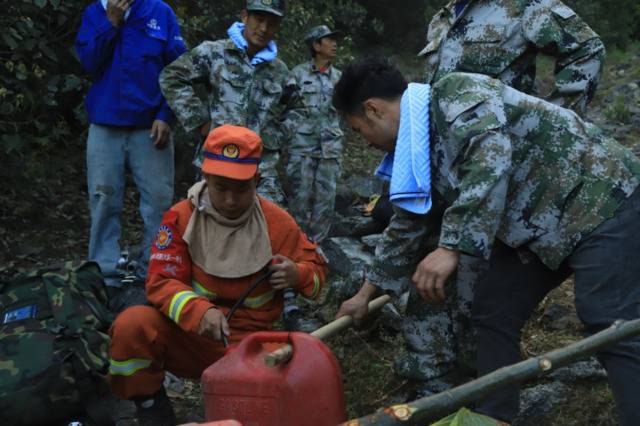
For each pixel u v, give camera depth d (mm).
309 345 2256
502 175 2416
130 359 2863
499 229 2613
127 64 4562
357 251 5141
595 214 2502
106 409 3027
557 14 3396
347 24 10820
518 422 3254
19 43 6133
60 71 7008
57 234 5926
